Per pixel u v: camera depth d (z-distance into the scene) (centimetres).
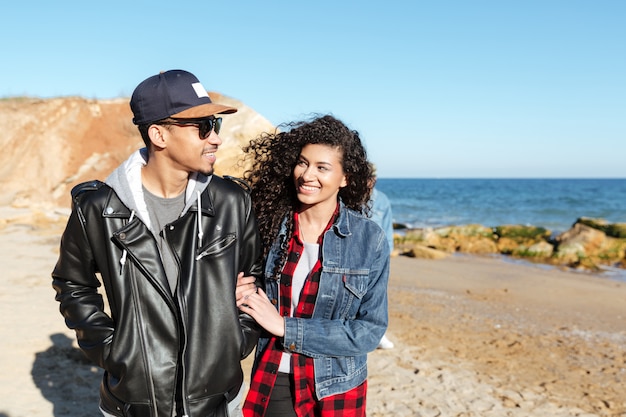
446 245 2397
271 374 271
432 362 684
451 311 1022
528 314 1058
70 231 231
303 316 272
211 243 237
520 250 2209
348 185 284
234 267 244
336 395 270
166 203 235
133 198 224
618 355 789
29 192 2258
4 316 704
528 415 541
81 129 2434
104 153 2433
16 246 1267
